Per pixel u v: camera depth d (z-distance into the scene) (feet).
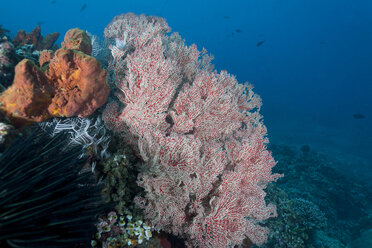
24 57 12.01
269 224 21.34
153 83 9.96
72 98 8.37
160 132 10.30
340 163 73.20
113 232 9.05
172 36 19.95
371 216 34.40
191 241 11.22
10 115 7.83
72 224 5.71
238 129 17.84
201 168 11.38
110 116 10.52
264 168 15.60
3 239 4.47
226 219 11.32
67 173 6.63
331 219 35.40
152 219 10.12
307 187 40.11
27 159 6.28
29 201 5.20
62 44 11.91
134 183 10.36
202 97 13.67
